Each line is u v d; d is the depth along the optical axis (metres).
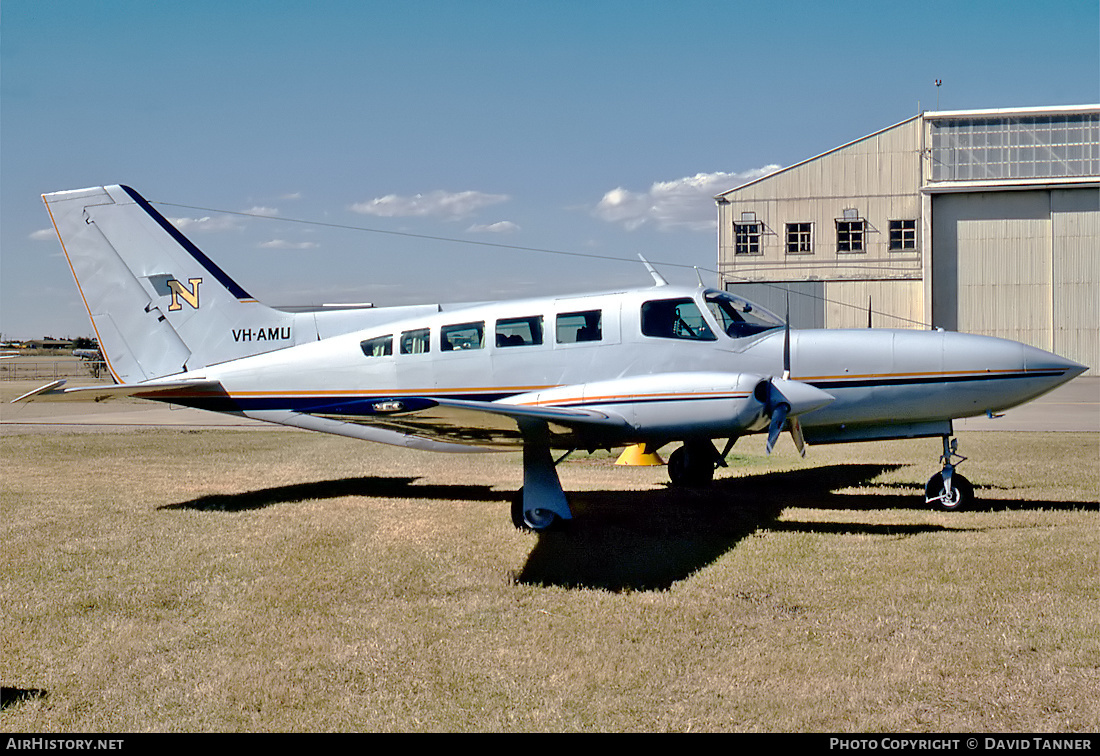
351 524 8.56
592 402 7.92
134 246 10.84
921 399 8.80
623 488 10.61
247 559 7.22
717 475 11.54
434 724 4.18
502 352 9.45
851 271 34.22
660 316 9.09
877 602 5.76
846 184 34.12
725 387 7.53
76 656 5.10
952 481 8.94
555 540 7.77
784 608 5.70
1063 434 15.34
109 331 10.91
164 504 9.73
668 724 4.12
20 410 26.81
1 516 9.05
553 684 4.59
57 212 10.93
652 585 6.31
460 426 8.03
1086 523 7.99
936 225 32.88
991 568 6.48
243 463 13.36
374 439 10.22
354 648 5.15
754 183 35.00
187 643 5.29
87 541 7.89
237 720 4.25
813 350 8.95
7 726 4.20
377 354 9.91
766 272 35.03
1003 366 8.65
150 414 24.30
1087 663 4.64
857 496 9.84
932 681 4.49
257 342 10.61
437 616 5.72
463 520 8.74
